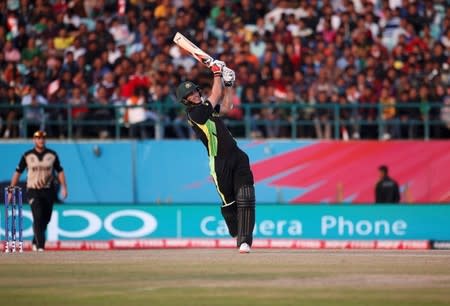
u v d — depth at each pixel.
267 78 85.69
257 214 76.56
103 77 86.50
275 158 84.75
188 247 71.81
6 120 85.00
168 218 76.88
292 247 70.12
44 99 86.31
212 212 76.81
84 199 84.19
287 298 31.50
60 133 85.88
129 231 76.75
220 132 44.78
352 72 87.25
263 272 38.53
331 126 87.25
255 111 86.56
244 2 92.94
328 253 48.22
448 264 41.62
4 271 39.53
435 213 76.62
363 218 76.56
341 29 90.31
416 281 35.69
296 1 93.31
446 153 85.31
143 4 92.38
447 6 94.56
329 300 31.02
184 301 30.95
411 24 92.75
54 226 76.44
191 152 84.81
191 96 44.53
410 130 86.62
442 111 85.38
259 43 89.12
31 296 32.25
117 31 90.69
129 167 84.69
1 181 83.00
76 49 88.56
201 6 92.62
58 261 43.62
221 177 45.06
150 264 41.75
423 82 87.12
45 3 92.19
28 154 62.19
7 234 56.53
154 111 85.62
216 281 35.84
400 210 76.75
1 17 91.12
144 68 86.75
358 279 36.34
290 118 85.88
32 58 88.75
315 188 84.75
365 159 85.19
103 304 30.44
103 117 85.06
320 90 85.88
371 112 86.38
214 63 45.16
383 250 57.72
